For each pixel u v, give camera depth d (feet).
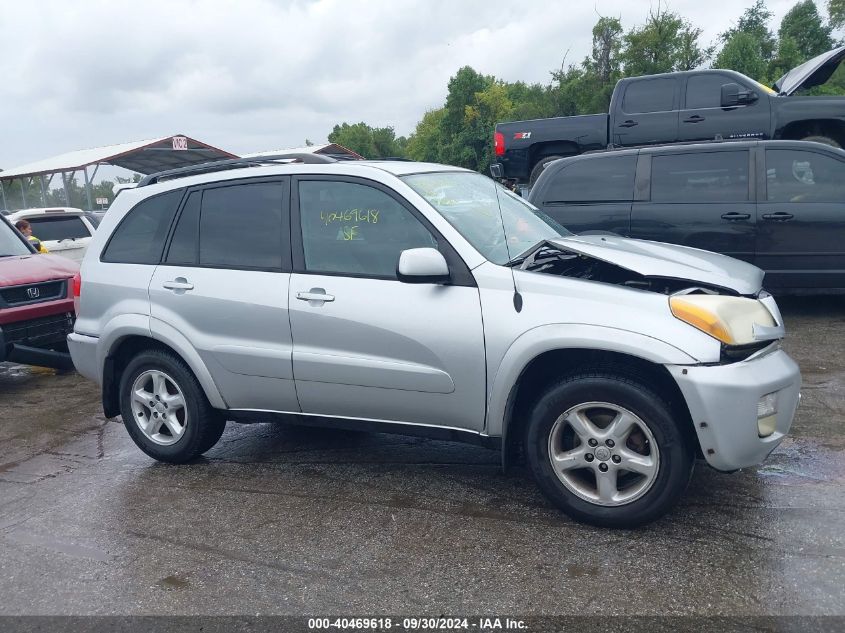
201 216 15.35
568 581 10.48
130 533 12.87
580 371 11.84
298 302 13.74
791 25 161.79
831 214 23.53
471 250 12.58
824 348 21.63
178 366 15.39
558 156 38.11
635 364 11.60
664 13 113.60
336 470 15.16
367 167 13.97
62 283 25.84
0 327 23.77
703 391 10.75
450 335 12.41
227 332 14.57
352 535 12.25
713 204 24.76
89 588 11.12
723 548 11.09
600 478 11.73
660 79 35.19
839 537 11.20
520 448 13.43
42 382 25.58
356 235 13.64
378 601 10.28
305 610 10.16
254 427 18.47
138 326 15.44
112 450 17.56
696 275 12.17
